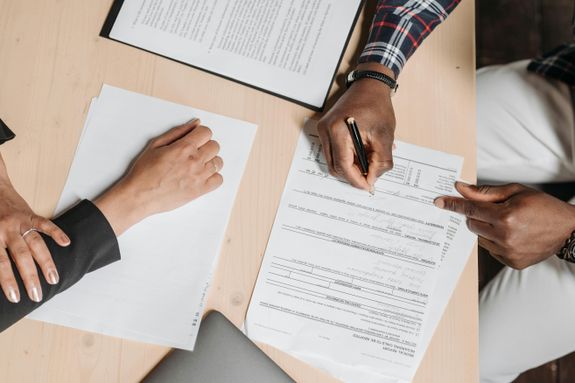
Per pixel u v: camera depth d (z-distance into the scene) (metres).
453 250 0.72
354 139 0.67
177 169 0.70
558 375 1.33
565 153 0.98
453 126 0.74
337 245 0.71
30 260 0.65
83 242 0.66
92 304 0.67
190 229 0.70
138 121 0.72
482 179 1.08
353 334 0.69
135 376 0.67
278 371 0.66
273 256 0.70
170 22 0.74
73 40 0.73
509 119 1.01
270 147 0.73
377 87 0.72
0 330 0.63
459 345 0.70
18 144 0.70
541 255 0.77
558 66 0.97
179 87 0.73
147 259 0.69
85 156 0.71
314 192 0.72
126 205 0.68
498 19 1.48
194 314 0.68
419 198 0.72
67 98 0.72
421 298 0.70
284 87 0.74
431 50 0.76
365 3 0.77
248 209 0.71
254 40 0.74
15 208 0.67
